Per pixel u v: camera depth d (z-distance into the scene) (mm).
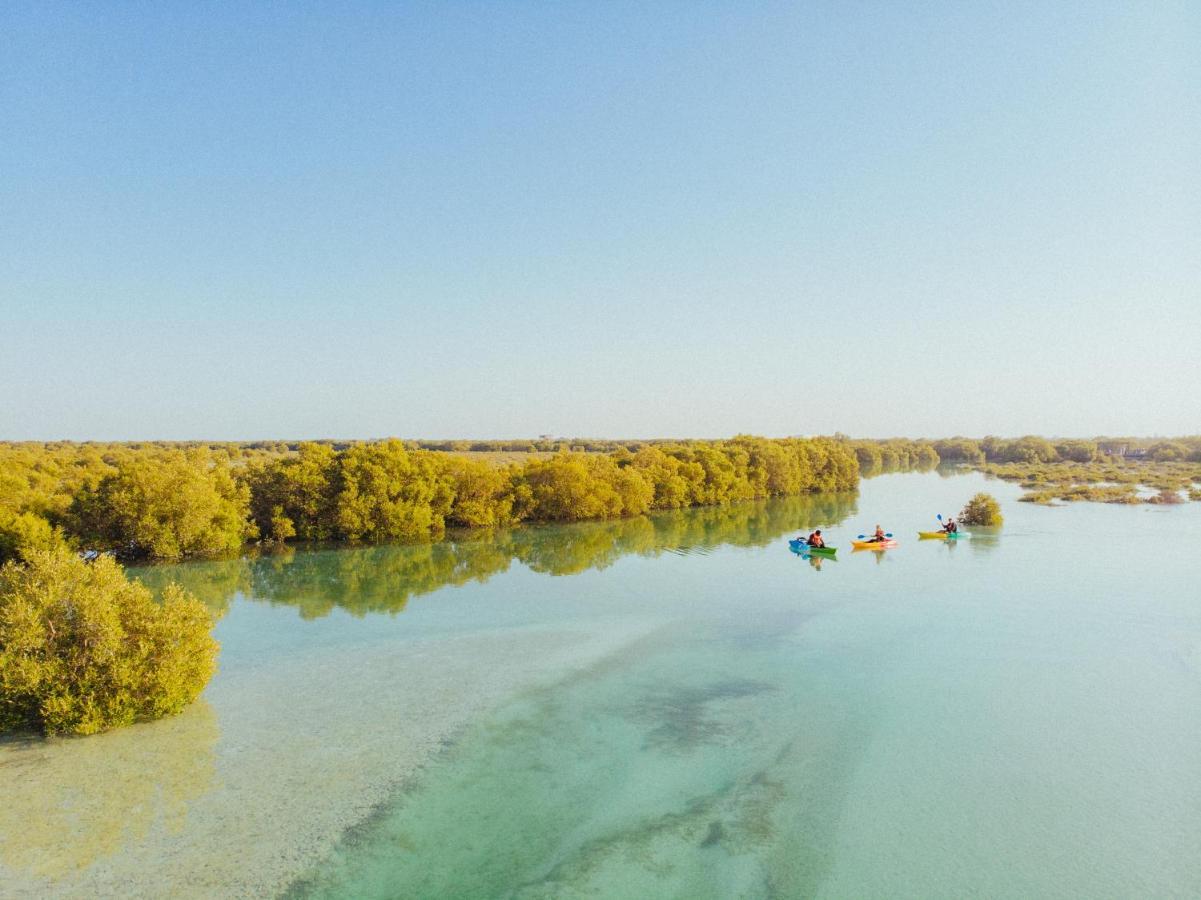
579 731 23016
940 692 26234
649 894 14812
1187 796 18781
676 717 24172
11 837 16656
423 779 19734
